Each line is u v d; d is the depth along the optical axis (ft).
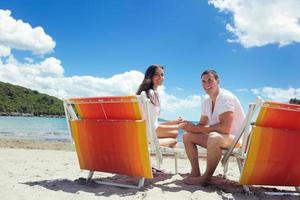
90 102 13.62
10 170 16.92
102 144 13.62
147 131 12.84
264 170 12.57
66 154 26.84
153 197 11.85
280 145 12.22
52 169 18.07
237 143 13.99
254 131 12.00
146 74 15.98
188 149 15.08
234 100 14.65
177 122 16.49
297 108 11.73
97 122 13.56
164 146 15.64
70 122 14.64
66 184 13.80
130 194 12.24
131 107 12.71
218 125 14.25
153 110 15.83
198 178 14.17
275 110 11.89
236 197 12.25
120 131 13.01
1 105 359.46
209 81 14.71
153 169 17.24
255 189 13.94
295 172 12.82
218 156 13.69
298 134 12.23
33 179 14.84
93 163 14.25
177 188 13.38
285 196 13.07
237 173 18.80
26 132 71.36
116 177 15.92
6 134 61.26
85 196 11.76
